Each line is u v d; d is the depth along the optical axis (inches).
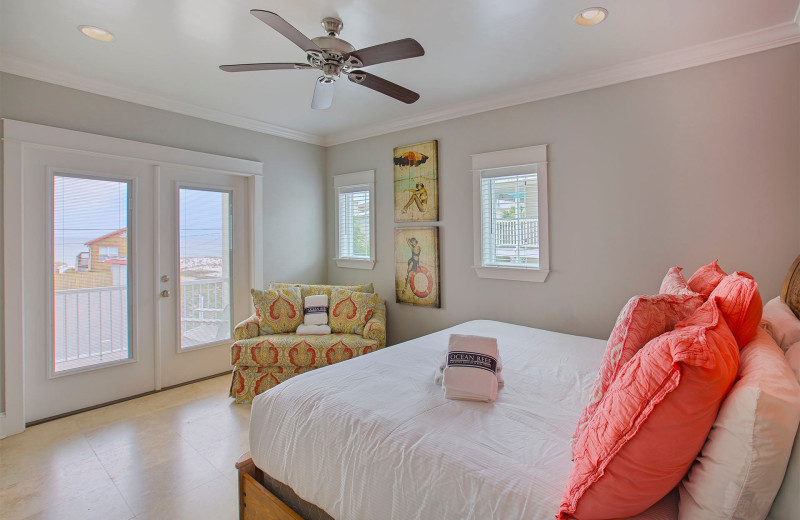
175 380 133.9
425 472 44.4
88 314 115.0
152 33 85.4
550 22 81.4
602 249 108.0
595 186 108.4
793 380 32.9
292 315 137.8
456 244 137.3
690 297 47.8
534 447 46.4
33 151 104.9
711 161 92.6
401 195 151.0
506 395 62.2
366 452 49.6
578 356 83.0
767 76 85.9
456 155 135.9
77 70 104.4
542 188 116.5
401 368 76.0
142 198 125.0
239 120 145.2
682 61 94.3
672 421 31.6
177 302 133.8
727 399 32.3
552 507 36.7
